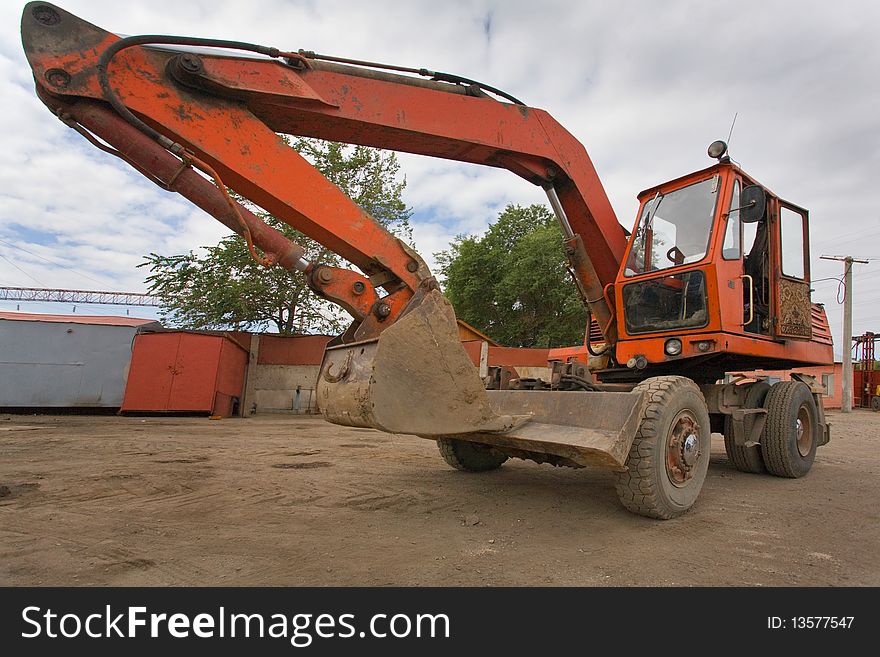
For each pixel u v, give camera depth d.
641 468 3.91
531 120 5.03
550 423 4.10
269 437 9.34
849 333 26.27
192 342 13.41
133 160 3.35
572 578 2.88
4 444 7.57
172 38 3.36
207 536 3.43
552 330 23.16
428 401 3.42
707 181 5.35
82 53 3.21
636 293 5.56
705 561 3.19
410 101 4.25
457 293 26.33
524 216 26.77
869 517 4.34
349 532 3.59
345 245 3.74
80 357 14.18
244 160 3.46
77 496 4.45
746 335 5.21
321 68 3.90
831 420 18.64
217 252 17.23
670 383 4.22
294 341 16.47
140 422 11.69
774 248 5.81
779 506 4.66
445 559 3.11
